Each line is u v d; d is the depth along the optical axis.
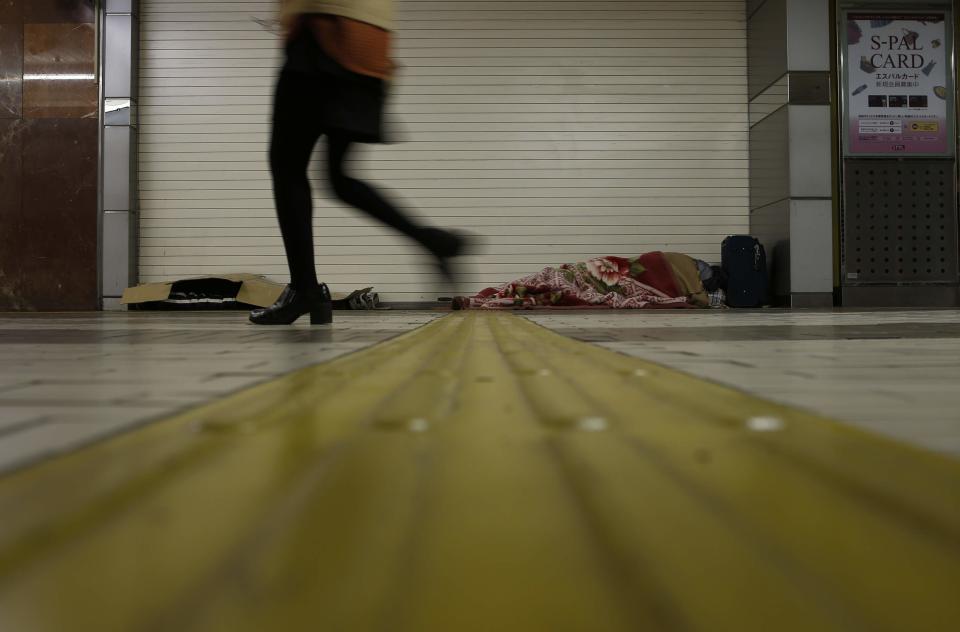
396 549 0.22
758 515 0.26
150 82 8.02
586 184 8.11
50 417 0.60
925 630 0.16
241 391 0.76
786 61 7.27
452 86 8.11
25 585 0.19
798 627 0.16
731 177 8.12
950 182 7.41
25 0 7.77
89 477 0.34
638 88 8.11
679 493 0.30
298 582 0.19
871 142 7.34
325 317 2.83
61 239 7.77
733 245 7.45
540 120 8.11
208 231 8.05
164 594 0.18
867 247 7.33
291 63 2.29
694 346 1.58
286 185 2.54
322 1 2.27
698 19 8.11
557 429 0.48
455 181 8.12
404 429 0.48
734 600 0.17
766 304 7.55
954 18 7.36
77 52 7.80
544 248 8.11
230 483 0.32
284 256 8.09
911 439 0.49
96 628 0.16
